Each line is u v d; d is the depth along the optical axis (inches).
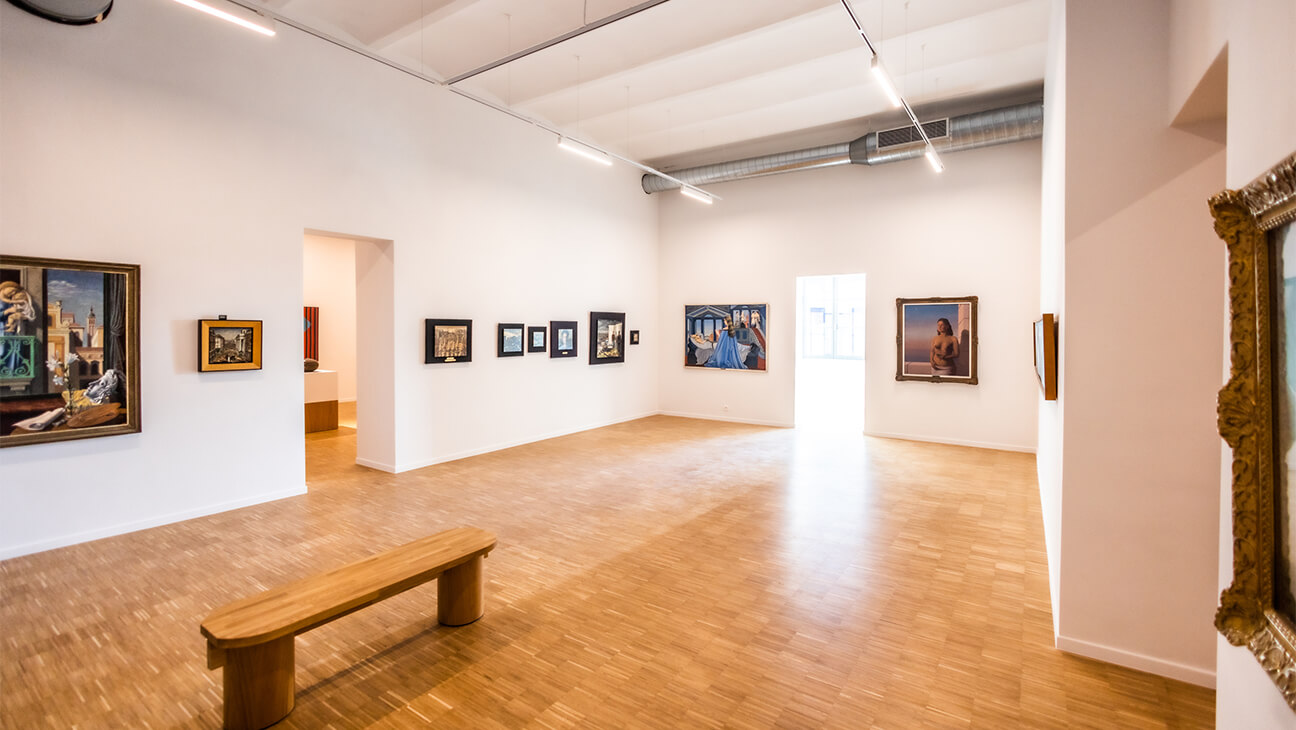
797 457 328.2
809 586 165.6
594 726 107.3
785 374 428.8
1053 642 135.6
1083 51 122.1
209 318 220.2
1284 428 57.6
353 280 550.0
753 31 254.2
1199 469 115.8
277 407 243.9
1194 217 113.4
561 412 391.2
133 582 165.0
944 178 360.2
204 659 128.3
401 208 286.2
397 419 290.5
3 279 175.6
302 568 175.6
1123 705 112.3
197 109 215.9
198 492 221.3
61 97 184.9
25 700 113.7
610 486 268.5
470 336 322.3
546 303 374.3
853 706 113.0
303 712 111.0
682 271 473.1
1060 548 130.0
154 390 208.4
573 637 138.5
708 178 411.8
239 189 228.2
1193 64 94.8
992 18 242.7
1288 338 56.2
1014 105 312.7
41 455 185.3
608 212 426.9
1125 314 120.0
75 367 190.2
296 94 245.3
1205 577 116.8
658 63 285.3
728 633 140.4
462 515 226.8
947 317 360.5
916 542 199.5
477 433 332.5
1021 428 342.3
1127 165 118.1
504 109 277.0
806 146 412.2
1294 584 56.3
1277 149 57.6
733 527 214.1
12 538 180.5
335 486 266.2
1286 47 55.3
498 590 163.3
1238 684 69.3
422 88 294.8
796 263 418.6
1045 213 250.8
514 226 349.4
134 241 201.6
